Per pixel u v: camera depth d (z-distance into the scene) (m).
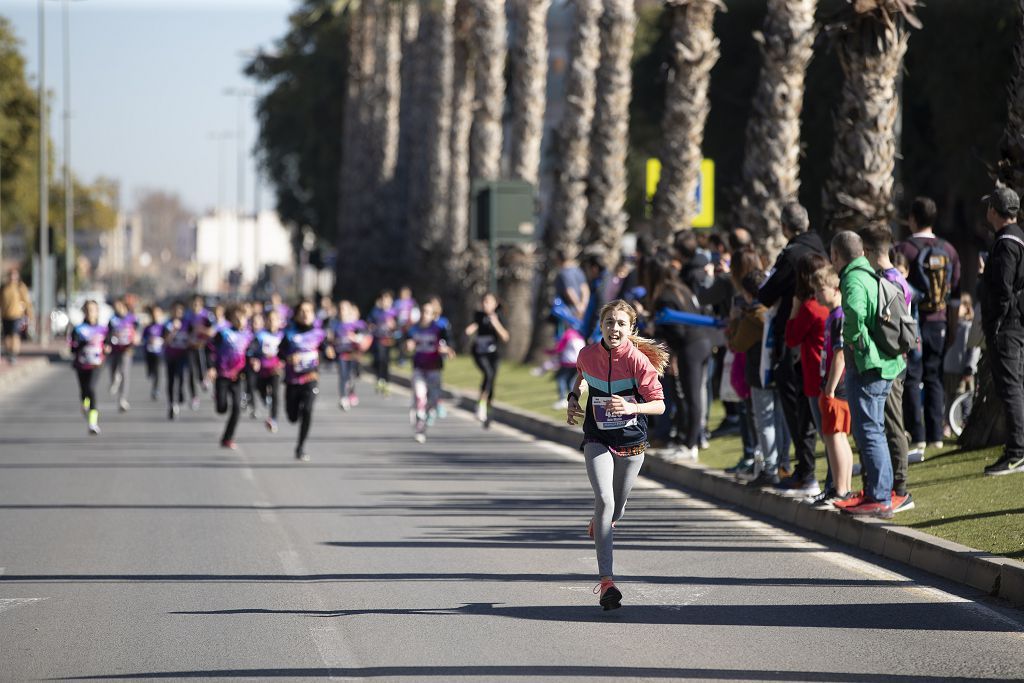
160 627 23.55
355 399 78.62
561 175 90.00
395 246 156.88
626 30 81.75
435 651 21.72
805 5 54.75
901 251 39.00
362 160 155.25
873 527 30.45
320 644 22.23
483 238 88.62
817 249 35.06
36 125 149.88
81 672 20.62
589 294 59.56
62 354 130.75
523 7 96.69
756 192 55.16
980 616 23.88
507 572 28.36
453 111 122.06
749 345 36.34
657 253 43.91
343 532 33.59
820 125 103.94
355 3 155.62
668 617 24.08
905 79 103.94
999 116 93.44
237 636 22.84
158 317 82.56
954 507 31.34
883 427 31.52
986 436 38.12
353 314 76.12
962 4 92.38
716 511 36.69
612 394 25.22
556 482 43.16
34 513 36.91
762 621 23.67
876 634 22.62
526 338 102.00
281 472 46.16
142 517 36.16
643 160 161.62
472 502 38.72
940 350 39.59
